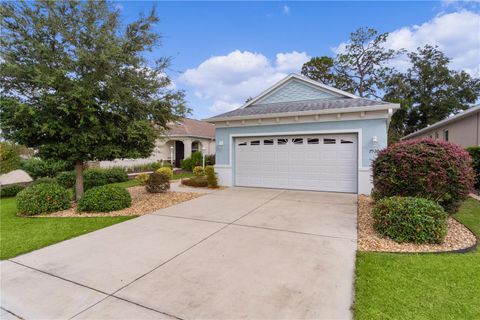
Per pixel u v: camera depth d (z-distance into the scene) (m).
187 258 3.79
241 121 10.48
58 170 13.24
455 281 3.01
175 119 8.18
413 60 28.33
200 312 2.52
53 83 6.00
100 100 6.95
